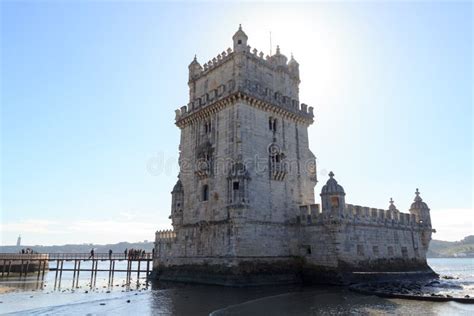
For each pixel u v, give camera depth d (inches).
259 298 1321.4
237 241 1656.0
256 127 1884.8
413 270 2126.0
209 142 1977.1
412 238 2210.9
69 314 1120.2
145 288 1802.4
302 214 1920.5
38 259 2910.9
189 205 2015.3
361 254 1808.6
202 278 1777.8
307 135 2176.4
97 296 1577.3
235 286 1593.3
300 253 1876.2
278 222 1846.7
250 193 1752.0
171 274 2023.9
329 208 1759.4
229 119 1868.8
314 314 1042.7
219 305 1213.1
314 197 2098.9
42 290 1875.0
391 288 1531.7
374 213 1971.0
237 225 1667.1
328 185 1795.0
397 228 2102.6
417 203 2374.5
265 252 1747.0
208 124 2027.6
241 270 1633.9
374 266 1856.5
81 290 1857.8
